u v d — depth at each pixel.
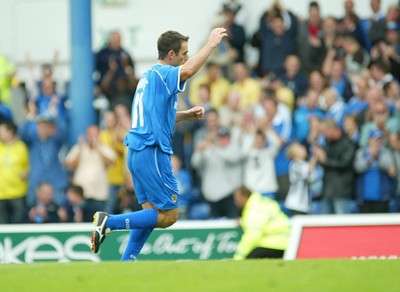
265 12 58.19
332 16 58.03
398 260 27.95
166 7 65.44
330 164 49.28
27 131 52.97
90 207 49.97
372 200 49.66
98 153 50.84
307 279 26.05
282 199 49.62
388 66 55.31
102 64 57.81
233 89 54.88
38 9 68.00
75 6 54.53
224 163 50.19
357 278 26.11
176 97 30.31
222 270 26.92
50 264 28.06
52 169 52.66
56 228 45.41
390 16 57.88
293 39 57.38
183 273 26.64
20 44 67.75
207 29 64.94
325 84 52.62
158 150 29.89
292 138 52.00
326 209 49.38
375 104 50.19
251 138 50.34
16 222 52.00
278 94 53.38
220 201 50.19
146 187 30.02
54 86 56.75
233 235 44.19
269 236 42.00
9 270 27.31
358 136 50.16
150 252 44.53
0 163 51.88
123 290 25.39
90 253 44.94
